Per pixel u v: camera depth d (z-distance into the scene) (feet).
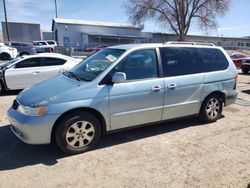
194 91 16.58
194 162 12.59
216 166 12.22
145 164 12.41
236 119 19.25
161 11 137.69
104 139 15.29
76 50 102.53
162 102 15.33
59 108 12.39
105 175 11.47
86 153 13.52
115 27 159.84
